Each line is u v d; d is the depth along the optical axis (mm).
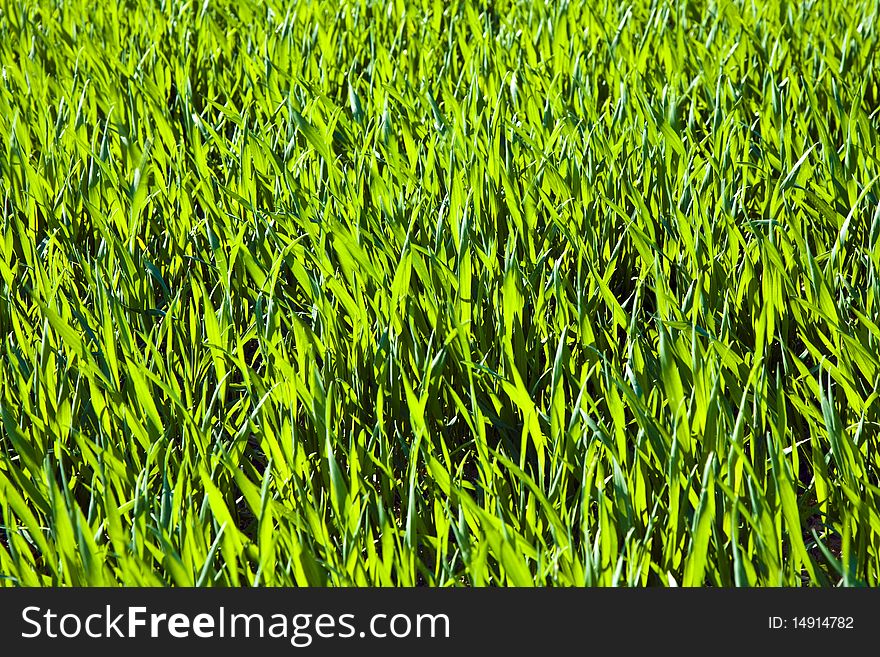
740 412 1737
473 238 2635
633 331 2123
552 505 1779
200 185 2959
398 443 2150
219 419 2189
